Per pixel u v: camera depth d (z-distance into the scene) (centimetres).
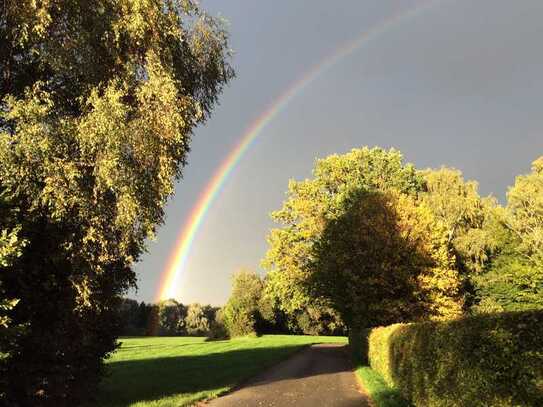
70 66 1352
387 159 5050
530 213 5141
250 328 7150
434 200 5266
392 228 3338
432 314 3178
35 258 1235
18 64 1383
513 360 711
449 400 983
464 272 5109
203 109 1681
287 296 4803
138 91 1370
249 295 7331
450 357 973
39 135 1191
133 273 1524
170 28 1457
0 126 1296
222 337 7262
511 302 4659
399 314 3206
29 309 1218
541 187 5144
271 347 4422
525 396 682
